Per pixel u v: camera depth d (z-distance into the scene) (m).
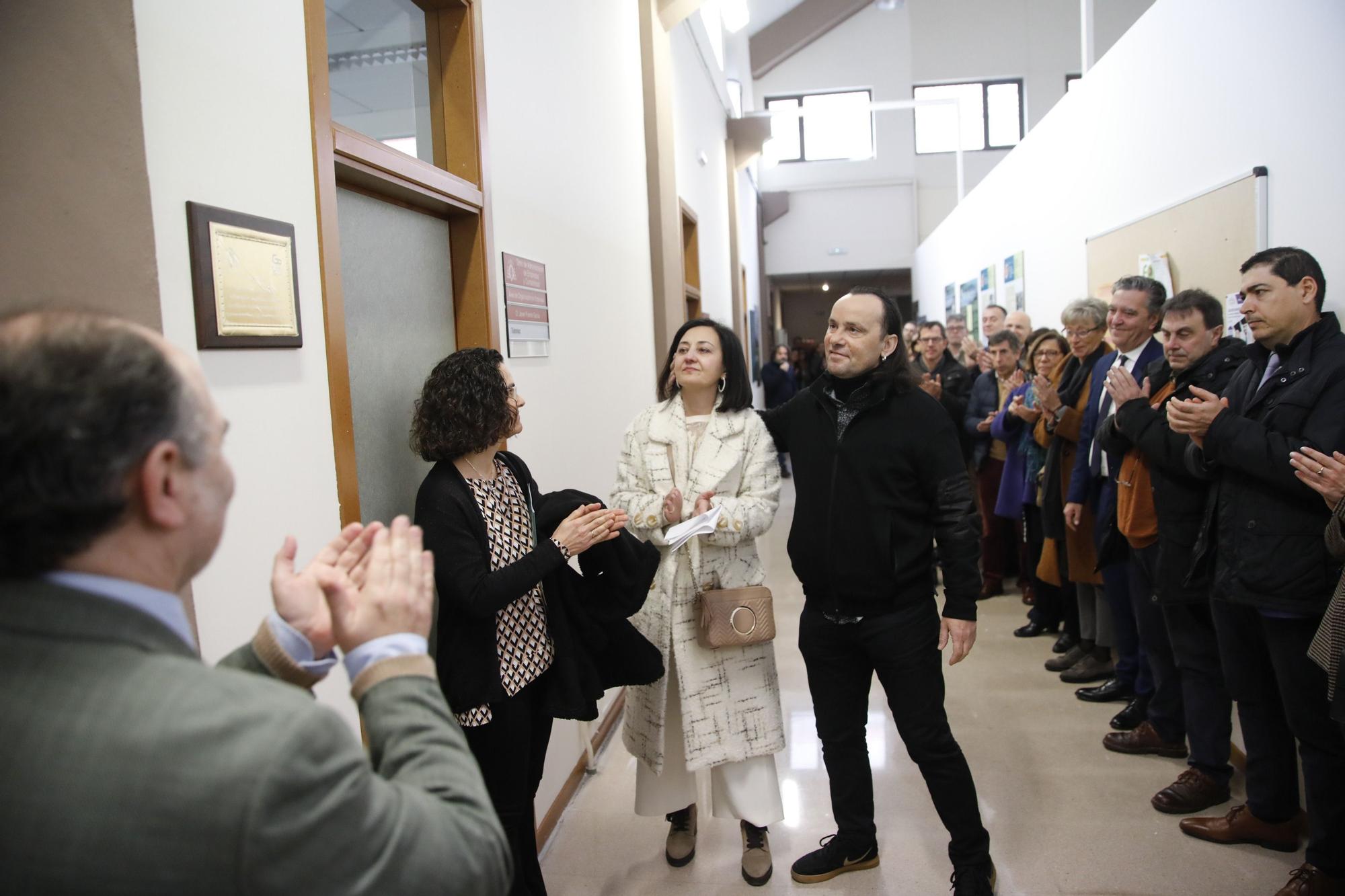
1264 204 2.49
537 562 1.55
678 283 4.84
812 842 2.32
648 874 2.20
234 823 0.53
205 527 0.64
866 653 2.03
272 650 0.78
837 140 12.09
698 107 6.27
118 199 1.09
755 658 2.11
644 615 2.08
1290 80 2.34
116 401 0.56
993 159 11.79
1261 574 1.82
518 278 2.43
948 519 1.92
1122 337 2.82
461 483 1.62
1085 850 2.19
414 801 0.63
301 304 1.40
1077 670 3.39
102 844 0.52
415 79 2.14
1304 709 1.81
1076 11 11.31
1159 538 2.31
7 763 0.54
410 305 1.98
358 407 1.75
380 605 0.75
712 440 2.09
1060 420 3.31
